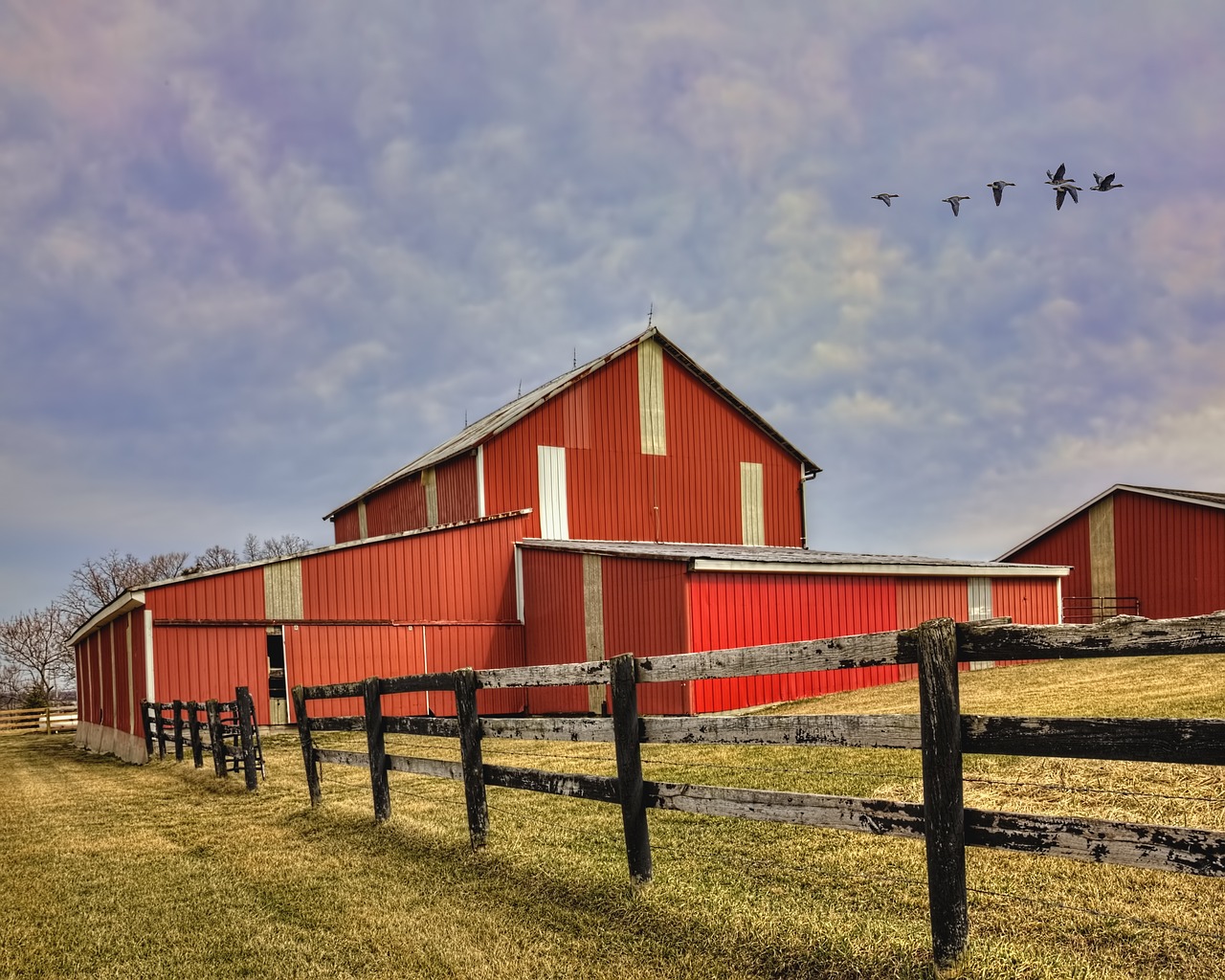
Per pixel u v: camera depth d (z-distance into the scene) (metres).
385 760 8.45
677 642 18.86
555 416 25.80
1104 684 15.48
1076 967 4.18
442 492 26.67
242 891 6.64
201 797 11.26
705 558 18.70
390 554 22.31
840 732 4.60
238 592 20.22
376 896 6.25
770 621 19.81
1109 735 3.64
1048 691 15.15
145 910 6.35
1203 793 7.17
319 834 8.34
